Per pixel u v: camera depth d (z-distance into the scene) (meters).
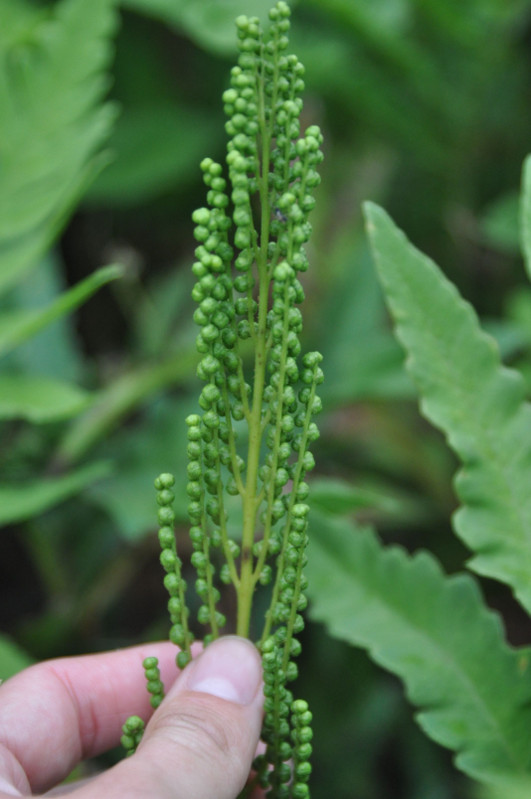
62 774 0.42
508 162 0.76
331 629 0.43
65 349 0.63
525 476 0.41
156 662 0.38
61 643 0.58
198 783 0.37
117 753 0.54
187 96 0.81
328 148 0.75
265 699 0.38
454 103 0.72
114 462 0.53
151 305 0.76
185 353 0.53
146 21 0.79
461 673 0.42
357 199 0.73
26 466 0.56
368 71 0.69
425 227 0.78
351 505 0.49
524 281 0.76
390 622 0.43
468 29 0.68
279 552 0.37
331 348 0.62
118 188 0.74
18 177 0.52
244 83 0.35
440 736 0.41
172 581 0.37
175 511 0.49
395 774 0.62
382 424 0.67
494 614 0.42
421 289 0.42
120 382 0.56
